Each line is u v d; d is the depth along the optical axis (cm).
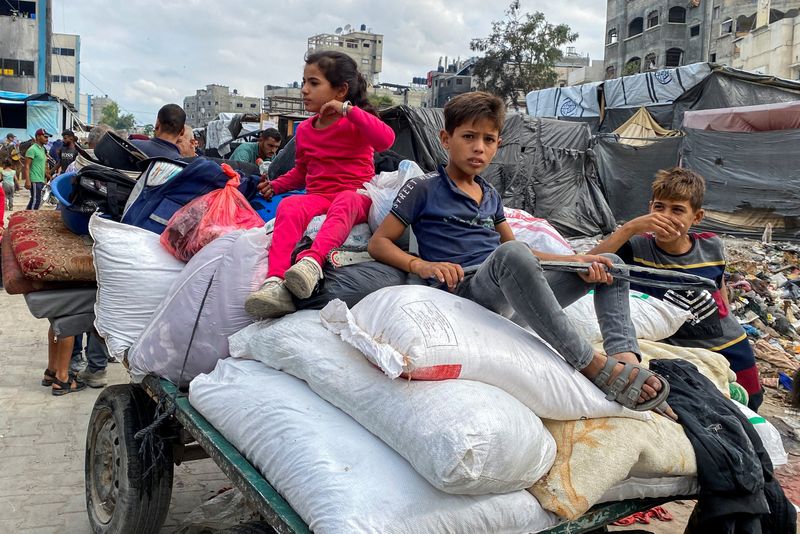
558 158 1181
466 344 189
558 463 190
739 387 287
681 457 204
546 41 3716
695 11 3719
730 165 1277
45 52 4250
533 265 203
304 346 215
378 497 165
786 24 2825
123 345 290
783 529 222
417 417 172
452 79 6144
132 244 299
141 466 272
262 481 191
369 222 275
